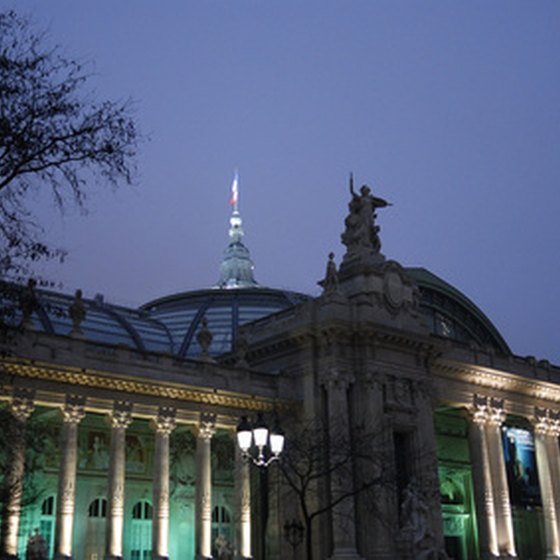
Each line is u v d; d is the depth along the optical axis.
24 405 47.44
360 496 57.03
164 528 52.47
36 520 54.22
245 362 60.66
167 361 55.31
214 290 91.19
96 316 79.25
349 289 63.81
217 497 64.31
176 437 63.69
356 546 55.88
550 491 76.62
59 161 24.33
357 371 61.06
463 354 72.31
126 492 60.53
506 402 75.31
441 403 68.19
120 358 52.72
